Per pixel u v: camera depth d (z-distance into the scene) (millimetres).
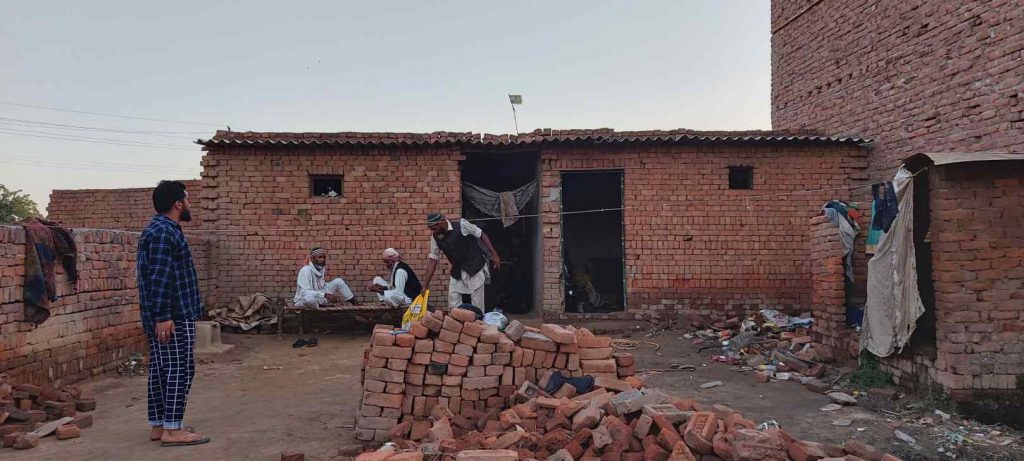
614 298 14086
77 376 7344
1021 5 8203
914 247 6566
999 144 8492
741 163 11484
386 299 9898
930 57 9828
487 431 4695
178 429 5016
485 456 3799
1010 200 6059
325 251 11094
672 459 3842
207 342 9344
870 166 11336
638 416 4633
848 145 11414
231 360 8977
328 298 10766
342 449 4762
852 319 8648
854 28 11750
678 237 11438
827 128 12578
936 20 9695
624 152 11453
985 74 8758
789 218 11453
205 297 11023
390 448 4484
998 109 8523
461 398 5332
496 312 6469
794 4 13812
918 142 10086
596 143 11266
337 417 5879
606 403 4852
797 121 13688
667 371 8211
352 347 9938
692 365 8547
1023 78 8156
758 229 11453
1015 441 5234
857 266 10023
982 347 5941
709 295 11406
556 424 4633
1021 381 5883
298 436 5254
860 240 10039
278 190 11430
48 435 5195
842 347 7988
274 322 10977
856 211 9258
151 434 5090
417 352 5258
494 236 14430
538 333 5812
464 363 5324
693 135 11188
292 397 6715
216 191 11367
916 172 6469
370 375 5145
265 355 9359
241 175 11398
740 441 3887
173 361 4961
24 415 5441
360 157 11500
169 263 4879
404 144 11250
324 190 11961
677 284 11414
